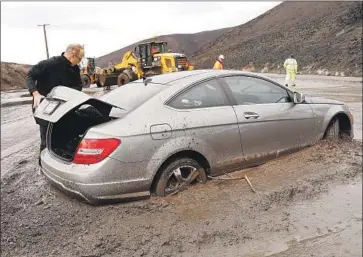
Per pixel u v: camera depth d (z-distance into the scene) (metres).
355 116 9.62
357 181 4.72
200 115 4.29
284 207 4.10
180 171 4.16
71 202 4.26
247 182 4.57
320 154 5.33
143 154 3.87
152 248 3.39
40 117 4.12
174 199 4.10
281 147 5.11
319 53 41.66
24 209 4.34
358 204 4.16
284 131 5.08
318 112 5.59
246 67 55.06
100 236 3.55
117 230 3.62
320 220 3.85
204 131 4.26
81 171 3.75
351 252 3.32
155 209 3.92
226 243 3.47
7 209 4.38
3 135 9.59
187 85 4.40
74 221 3.85
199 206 4.02
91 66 25.80
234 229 3.67
